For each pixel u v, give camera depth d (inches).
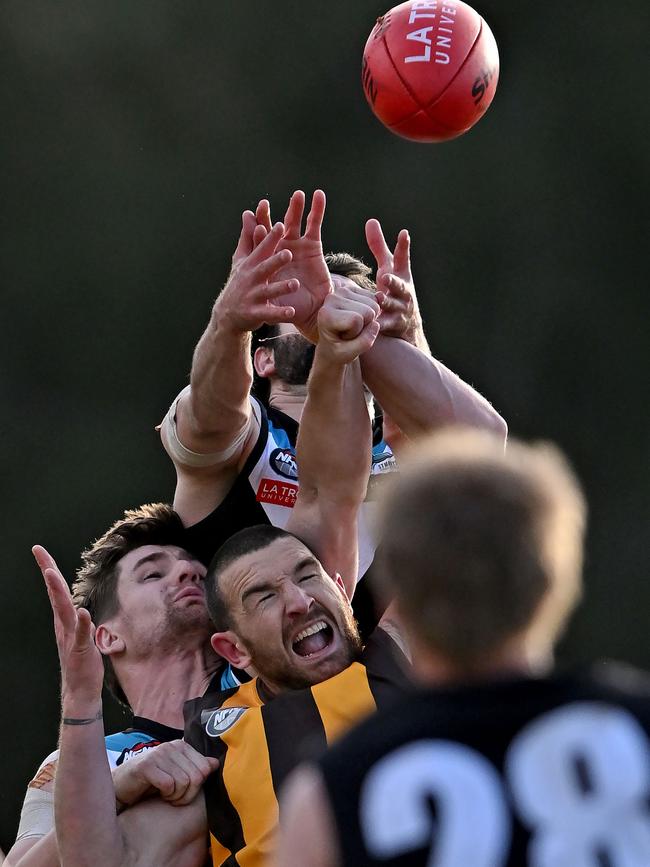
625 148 2101.4
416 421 510.6
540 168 2113.7
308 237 508.4
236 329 517.7
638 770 273.9
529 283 2113.7
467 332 2112.5
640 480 2062.0
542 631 295.6
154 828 451.5
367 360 518.0
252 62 2101.4
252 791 446.6
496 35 2122.3
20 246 2080.5
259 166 2107.5
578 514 306.0
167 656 606.5
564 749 275.1
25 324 2070.6
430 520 296.2
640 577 2007.9
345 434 522.9
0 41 2079.2
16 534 1984.5
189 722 488.4
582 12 2101.4
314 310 512.7
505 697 282.5
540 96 2119.8
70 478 2028.8
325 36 2092.8
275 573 503.5
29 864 483.2
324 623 506.0
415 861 266.1
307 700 463.2
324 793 276.1
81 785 439.8
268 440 633.0
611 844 267.3
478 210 2116.1
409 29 535.8
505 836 267.4
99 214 2097.7
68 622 442.0
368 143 2111.2
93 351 2075.5
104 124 2096.5
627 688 285.9
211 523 629.0
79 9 2074.3
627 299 2101.4
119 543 625.3
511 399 2102.6
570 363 2100.1
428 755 275.9
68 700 444.1
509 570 290.8
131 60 2084.2
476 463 304.8
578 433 2087.8
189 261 2102.6
